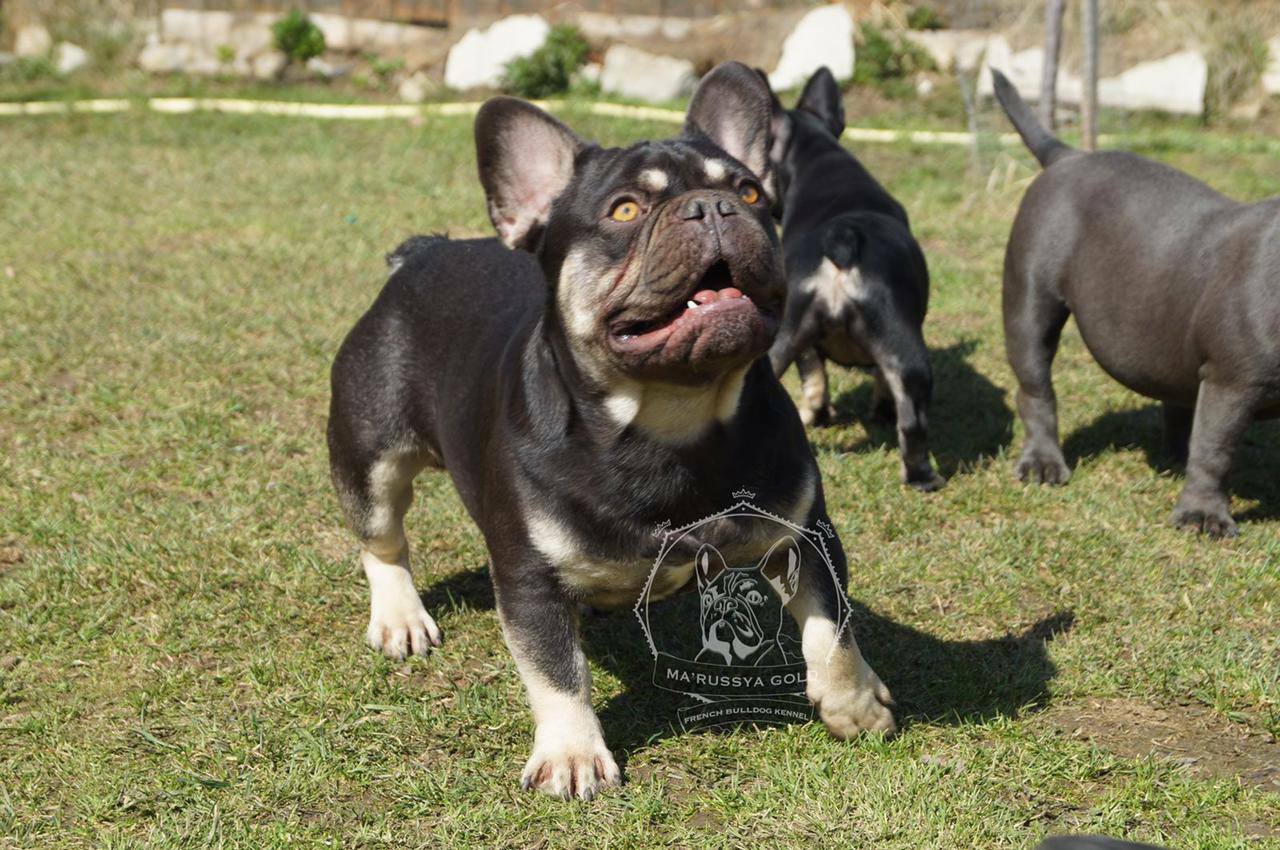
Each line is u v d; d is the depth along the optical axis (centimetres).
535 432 360
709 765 388
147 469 609
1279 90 1555
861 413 717
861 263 599
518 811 365
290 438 645
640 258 331
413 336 446
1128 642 453
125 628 477
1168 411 620
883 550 529
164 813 372
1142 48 1538
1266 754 390
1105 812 358
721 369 330
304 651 457
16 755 402
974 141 1295
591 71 1684
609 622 477
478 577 516
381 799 378
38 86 1700
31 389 711
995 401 710
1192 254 539
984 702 418
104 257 977
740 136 404
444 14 1784
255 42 1775
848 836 350
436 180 1234
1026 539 536
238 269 943
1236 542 530
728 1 1711
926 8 1686
